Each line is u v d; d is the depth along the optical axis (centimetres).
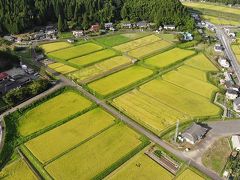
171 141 8006
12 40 14375
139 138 8100
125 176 6856
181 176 6912
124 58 13088
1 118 8581
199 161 7362
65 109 9262
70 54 13212
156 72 11844
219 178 6875
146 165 7194
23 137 7956
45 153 7450
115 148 7706
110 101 9756
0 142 7631
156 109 9462
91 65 12238
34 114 8962
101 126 8538
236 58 13825
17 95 9188
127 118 8925
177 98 10138
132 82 11025
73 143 7831
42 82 9950
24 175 6769
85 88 10400
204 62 13138
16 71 11000
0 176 6700
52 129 8338
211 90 10744
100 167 7081
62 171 6919
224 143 8025
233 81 11462
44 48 13738
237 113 9400
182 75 11800
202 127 8369
